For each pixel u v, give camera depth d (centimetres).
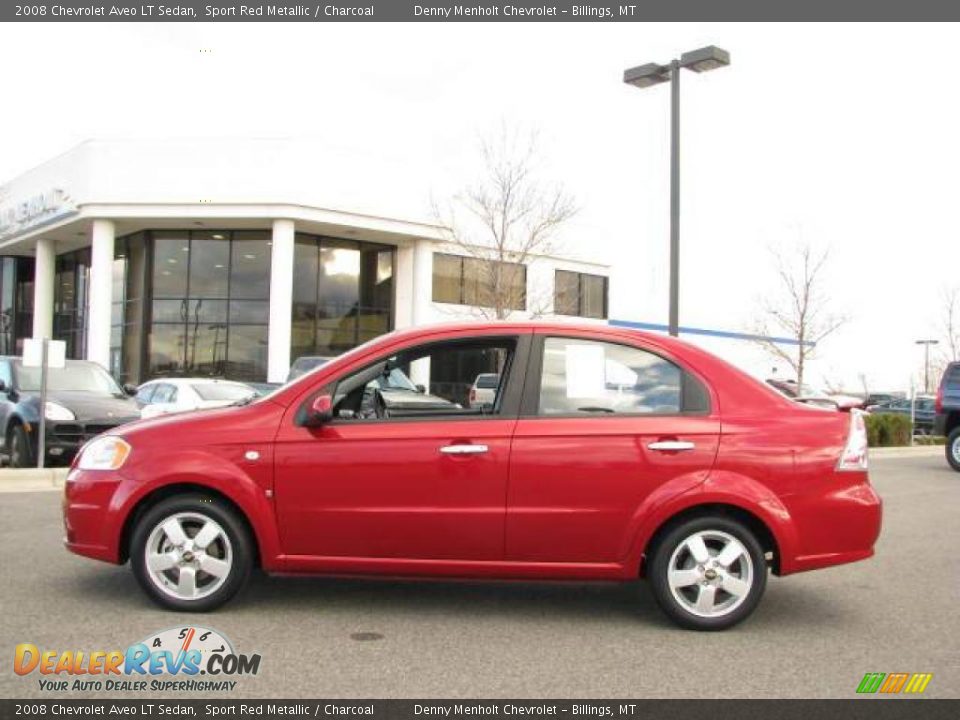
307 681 429
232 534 528
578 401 529
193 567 531
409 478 517
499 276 2659
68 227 2844
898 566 729
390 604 571
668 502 507
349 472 519
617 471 512
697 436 515
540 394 529
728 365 539
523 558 518
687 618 517
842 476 517
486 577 523
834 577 686
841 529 515
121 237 2970
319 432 524
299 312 2808
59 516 862
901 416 2319
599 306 3356
